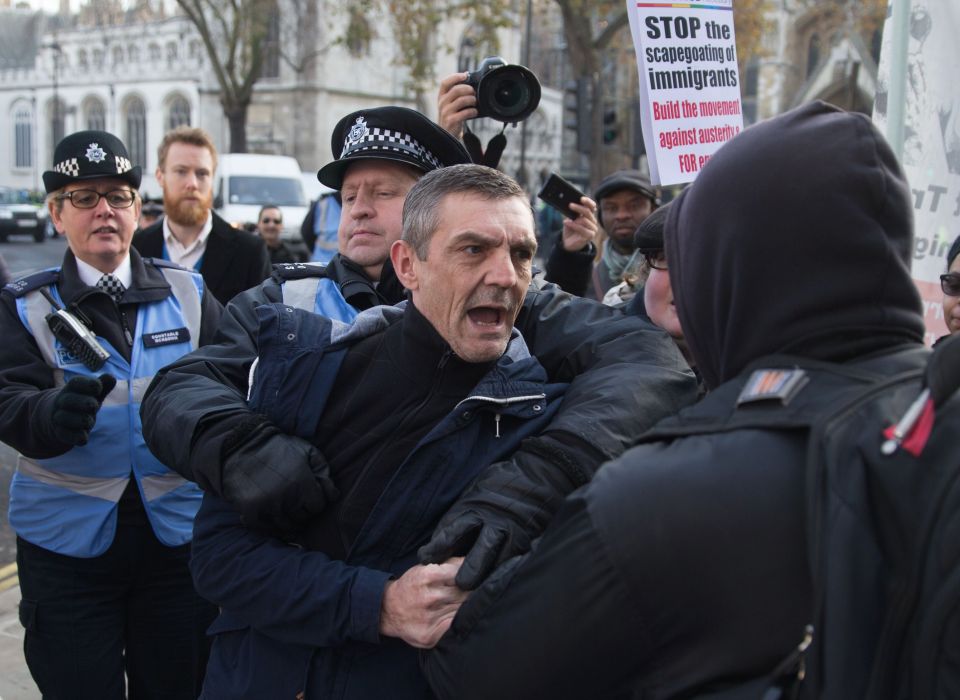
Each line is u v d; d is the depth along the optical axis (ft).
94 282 9.03
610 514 3.26
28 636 8.66
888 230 3.32
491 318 5.10
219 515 5.45
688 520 3.11
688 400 5.22
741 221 3.39
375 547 5.11
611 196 14.17
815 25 126.52
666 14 9.42
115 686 8.63
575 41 51.83
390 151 6.56
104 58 186.70
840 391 3.15
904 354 3.26
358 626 4.75
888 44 9.25
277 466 4.94
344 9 90.07
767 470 3.09
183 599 8.98
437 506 5.08
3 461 21.35
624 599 3.22
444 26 126.31
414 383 5.21
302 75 126.21
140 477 8.63
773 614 3.02
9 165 204.54
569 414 4.92
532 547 4.11
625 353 5.45
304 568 5.01
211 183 13.64
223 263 13.64
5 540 16.26
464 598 4.53
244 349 6.21
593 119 52.31
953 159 9.36
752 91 132.16
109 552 8.63
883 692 2.81
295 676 5.20
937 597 2.71
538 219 67.87
